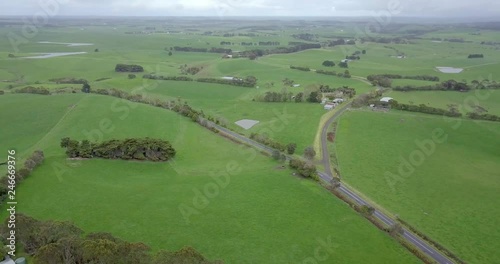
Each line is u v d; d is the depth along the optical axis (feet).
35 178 357.61
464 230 317.01
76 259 221.46
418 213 339.16
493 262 278.87
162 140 431.43
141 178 372.38
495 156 459.73
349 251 273.33
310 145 472.85
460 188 385.50
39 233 239.30
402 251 278.87
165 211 313.73
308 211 322.34
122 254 223.51
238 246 272.72
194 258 224.74
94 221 295.69
